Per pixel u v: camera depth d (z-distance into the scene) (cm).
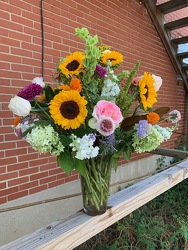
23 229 203
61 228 94
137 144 95
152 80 93
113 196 121
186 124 467
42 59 207
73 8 231
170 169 166
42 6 204
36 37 201
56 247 88
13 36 185
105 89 90
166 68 393
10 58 184
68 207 241
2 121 183
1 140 183
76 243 95
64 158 87
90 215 102
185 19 333
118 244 189
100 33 262
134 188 132
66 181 237
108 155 95
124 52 298
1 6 176
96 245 187
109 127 79
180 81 439
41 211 216
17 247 83
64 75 92
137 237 199
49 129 82
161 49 377
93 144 90
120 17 289
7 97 184
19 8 188
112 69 100
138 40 323
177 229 220
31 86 84
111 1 274
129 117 95
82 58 88
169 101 408
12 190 192
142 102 91
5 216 189
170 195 287
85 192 101
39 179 212
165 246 198
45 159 217
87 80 87
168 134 101
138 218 219
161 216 243
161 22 351
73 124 80
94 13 254
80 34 87
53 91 89
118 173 303
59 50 221
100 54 92
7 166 188
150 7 333
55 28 216
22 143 197
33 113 88
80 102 81
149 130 91
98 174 96
